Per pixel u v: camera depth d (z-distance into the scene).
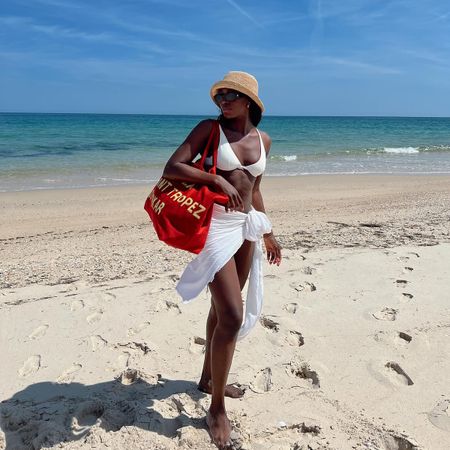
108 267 6.15
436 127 78.94
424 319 4.21
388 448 2.76
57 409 3.04
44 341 3.95
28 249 7.61
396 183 16.20
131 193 13.62
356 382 3.34
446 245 6.43
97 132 50.72
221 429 2.75
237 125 2.83
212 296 2.72
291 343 3.90
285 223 9.07
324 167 21.58
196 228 2.58
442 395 3.18
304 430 2.88
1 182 15.73
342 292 4.82
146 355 3.72
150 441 2.73
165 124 76.62
